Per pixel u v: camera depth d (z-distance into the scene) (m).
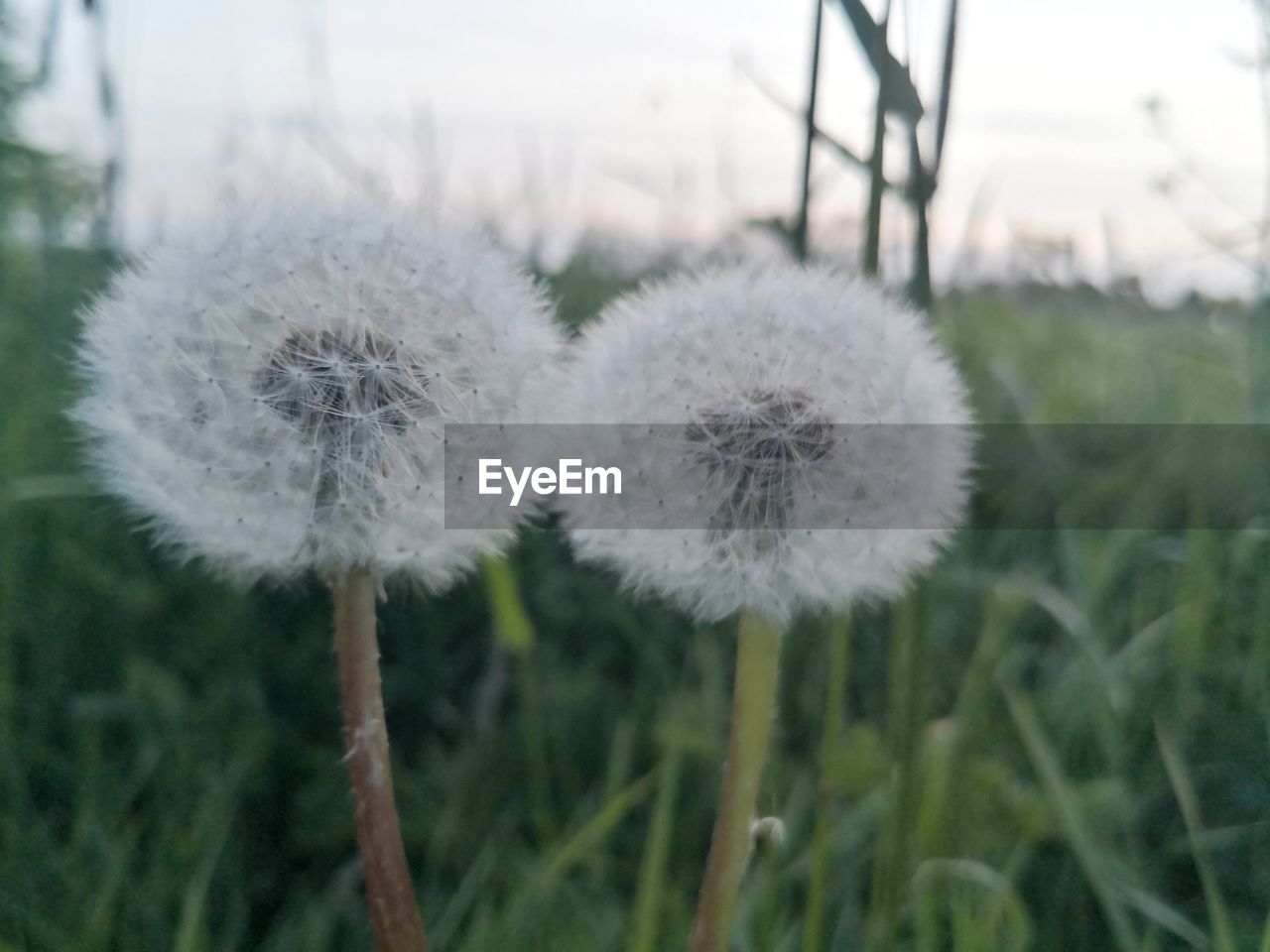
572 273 0.26
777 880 0.14
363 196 0.11
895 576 0.10
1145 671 0.18
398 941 0.10
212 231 0.11
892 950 0.12
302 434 0.10
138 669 0.17
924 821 0.14
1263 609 0.18
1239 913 0.15
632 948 0.13
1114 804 0.16
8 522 0.18
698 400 0.10
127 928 0.14
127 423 0.10
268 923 0.16
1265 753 0.17
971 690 0.16
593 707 0.18
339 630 0.10
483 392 0.10
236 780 0.16
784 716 0.18
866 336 0.11
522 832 0.17
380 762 0.10
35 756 0.16
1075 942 0.15
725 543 0.10
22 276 0.22
